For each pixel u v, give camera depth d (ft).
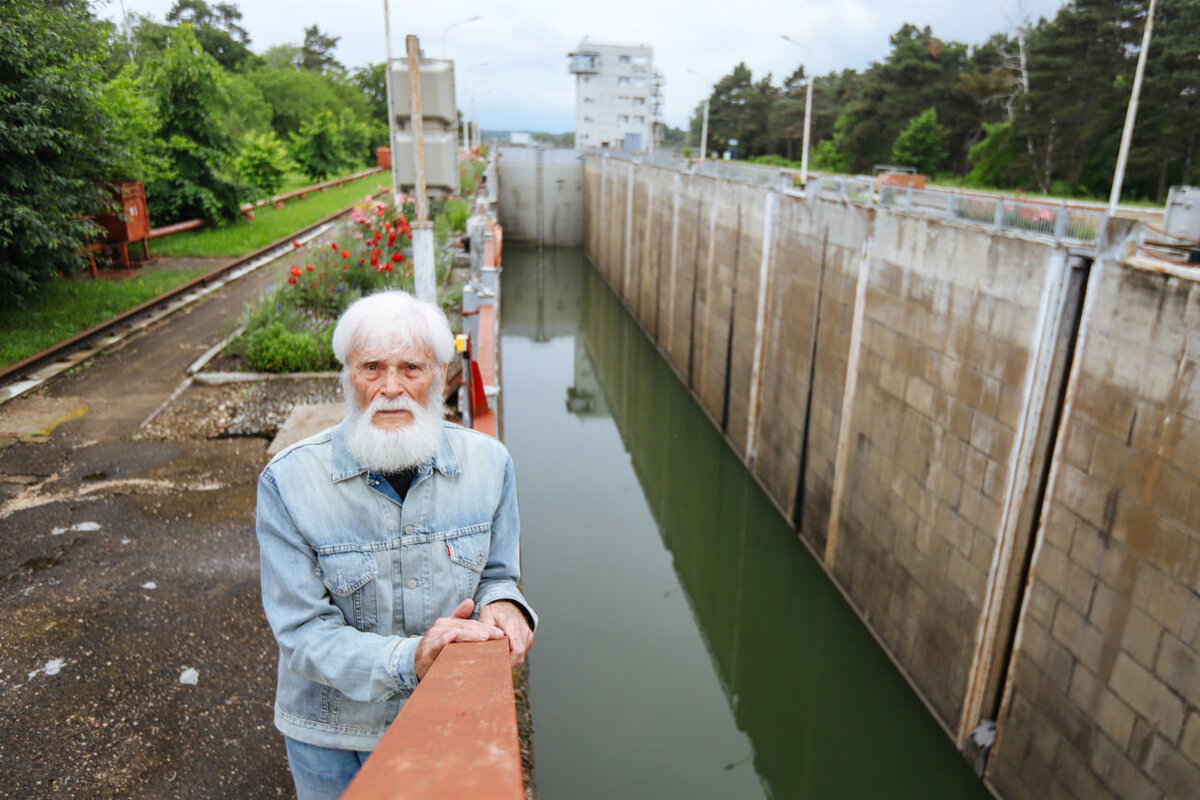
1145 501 22.13
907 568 35.50
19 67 33.60
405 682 4.86
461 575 5.77
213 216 68.64
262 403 27.73
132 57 95.76
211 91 68.44
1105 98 130.00
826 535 45.68
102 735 12.78
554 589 43.55
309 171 135.23
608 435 72.90
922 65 182.70
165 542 18.90
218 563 18.10
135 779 11.94
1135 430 22.52
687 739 32.71
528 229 169.27
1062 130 137.80
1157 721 21.57
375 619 5.62
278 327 32.01
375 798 2.42
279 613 5.41
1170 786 21.07
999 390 28.68
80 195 37.76
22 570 17.46
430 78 19.98
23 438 24.67
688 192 81.92
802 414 49.67
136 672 14.30
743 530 56.29
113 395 28.66
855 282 41.37
